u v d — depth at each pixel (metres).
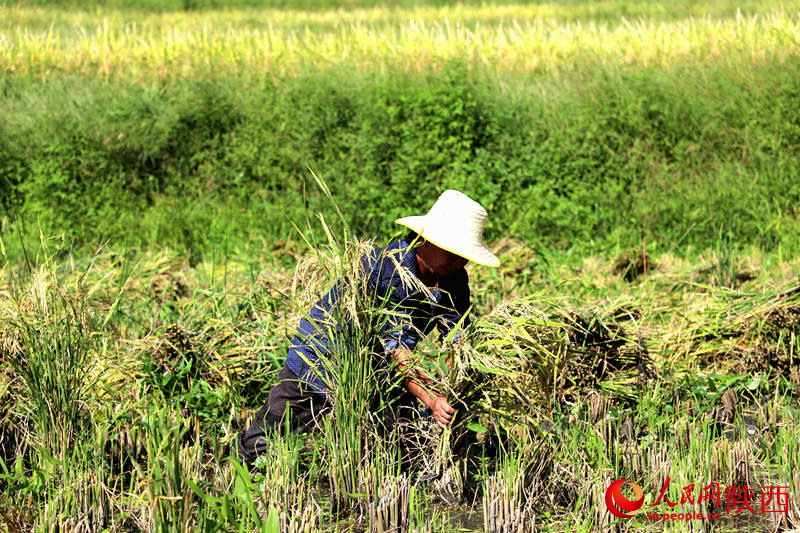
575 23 23.16
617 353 4.69
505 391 3.57
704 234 8.88
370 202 9.49
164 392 4.44
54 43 14.97
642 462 3.81
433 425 3.75
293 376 3.63
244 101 11.00
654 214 9.11
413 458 3.73
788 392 4.79
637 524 3.36
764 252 8.23
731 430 4.32
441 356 3.50
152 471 3.11
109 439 3.81
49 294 3.73
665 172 9.78
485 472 3.63
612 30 18.16
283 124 10.38
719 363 5.12
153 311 5.59
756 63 11.23
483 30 16.28
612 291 6.62
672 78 10.98
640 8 24.72
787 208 9.00
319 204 9.40
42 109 10.76
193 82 11.48
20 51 14.06
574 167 9.83
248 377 4.75
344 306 3.40
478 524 3.41
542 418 4.02
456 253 3.30
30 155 10.26
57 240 9.15
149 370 4.45
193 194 10.30
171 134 10.64
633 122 10.23
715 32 13.51
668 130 10.30
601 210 9.27
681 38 13.63
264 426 3.71
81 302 3.82
